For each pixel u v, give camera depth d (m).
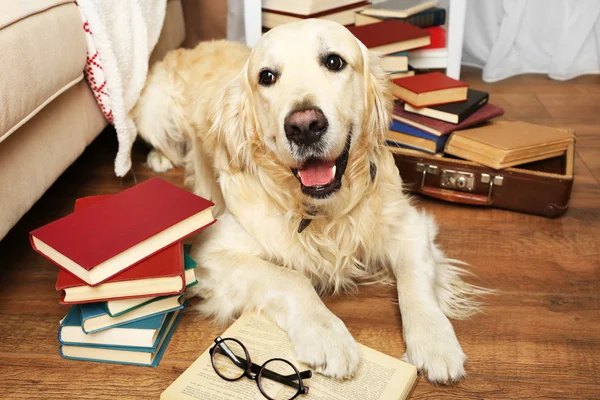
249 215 1.59
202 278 1.54
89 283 1.22
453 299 1.55
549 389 1.24
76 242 1.29
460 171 2.00
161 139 2.39
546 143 1.97
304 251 1.58
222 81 2.09
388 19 2.67
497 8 3.37
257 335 1.36
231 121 1.59
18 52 1.42
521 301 1.54
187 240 1.80
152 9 2.28
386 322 1.49
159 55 2.67
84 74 1.96
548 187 1.89
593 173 2.23
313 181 1.38
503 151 1.89
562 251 1.77
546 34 3.38
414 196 2.15
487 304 1.53
